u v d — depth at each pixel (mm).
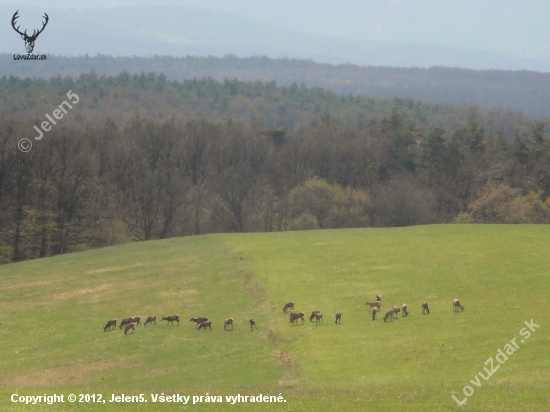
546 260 87500
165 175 162375
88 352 68062
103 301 85812
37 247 143625
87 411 47156
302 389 54688
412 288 80000
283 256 98750
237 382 58156
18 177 142125
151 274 96688
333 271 89250
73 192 146500
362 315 71938
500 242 99312
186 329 73000
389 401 50250
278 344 65812
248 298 80625
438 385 53375
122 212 156625
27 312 83000
